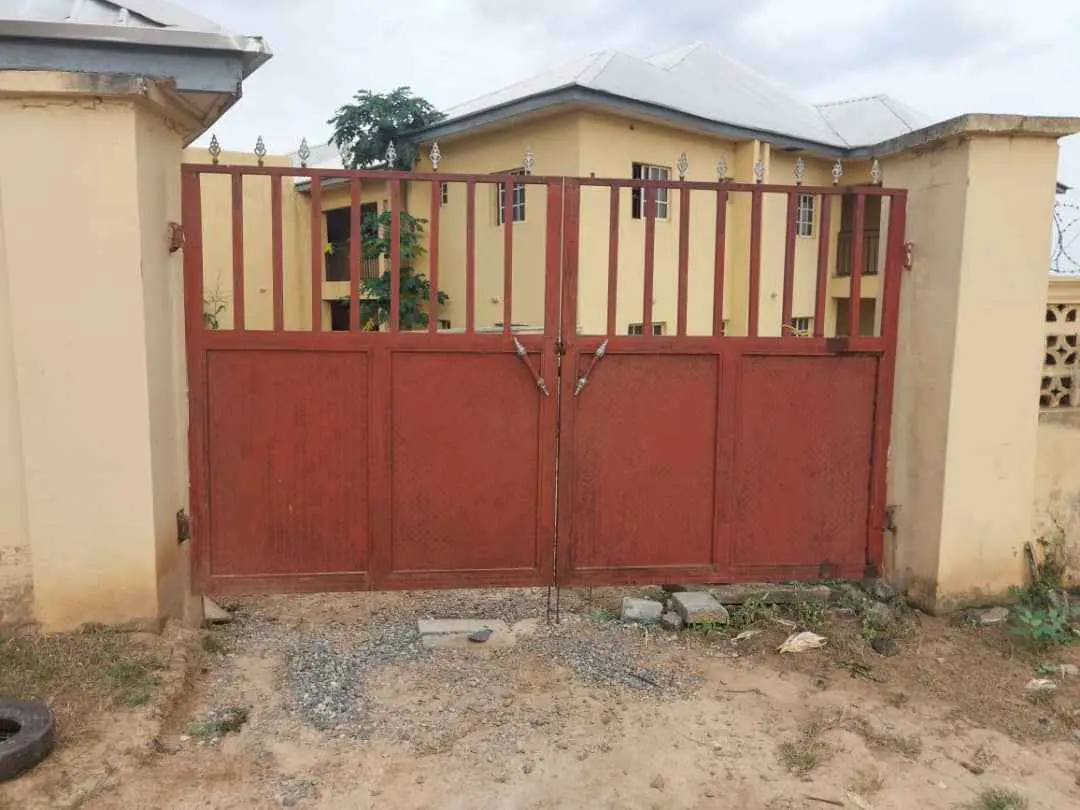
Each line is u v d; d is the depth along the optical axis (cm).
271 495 421
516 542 438
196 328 408
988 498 444
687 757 317
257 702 358
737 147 1377
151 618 381
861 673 391
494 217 1312
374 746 322
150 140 371
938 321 438
